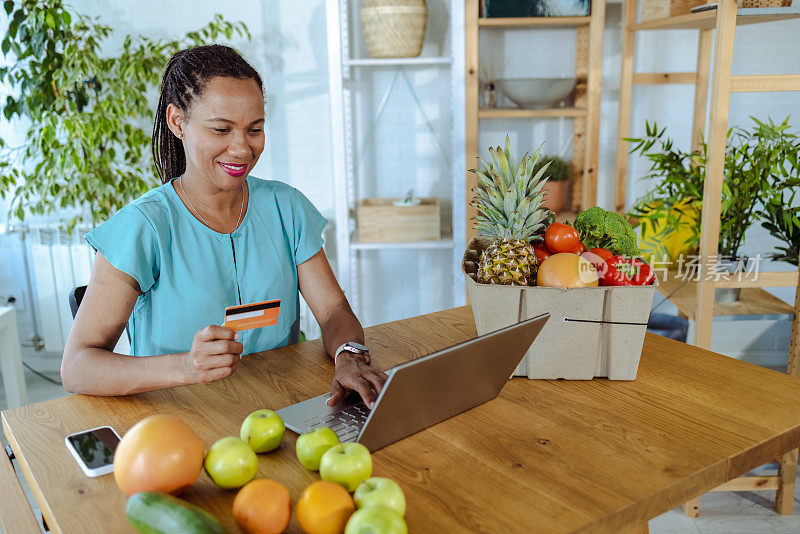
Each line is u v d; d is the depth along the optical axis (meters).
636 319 1.14
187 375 1.11
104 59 3.03
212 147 1.30
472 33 2.63
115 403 1.14
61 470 0.92
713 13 1.95
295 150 3.17
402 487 0.86
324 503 0.74
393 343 1.40
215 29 2.87
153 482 0.79
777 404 1.08
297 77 3.08
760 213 2.16
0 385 3.20
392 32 2.68
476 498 0.83
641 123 3.05
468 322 1.53
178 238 1.41
